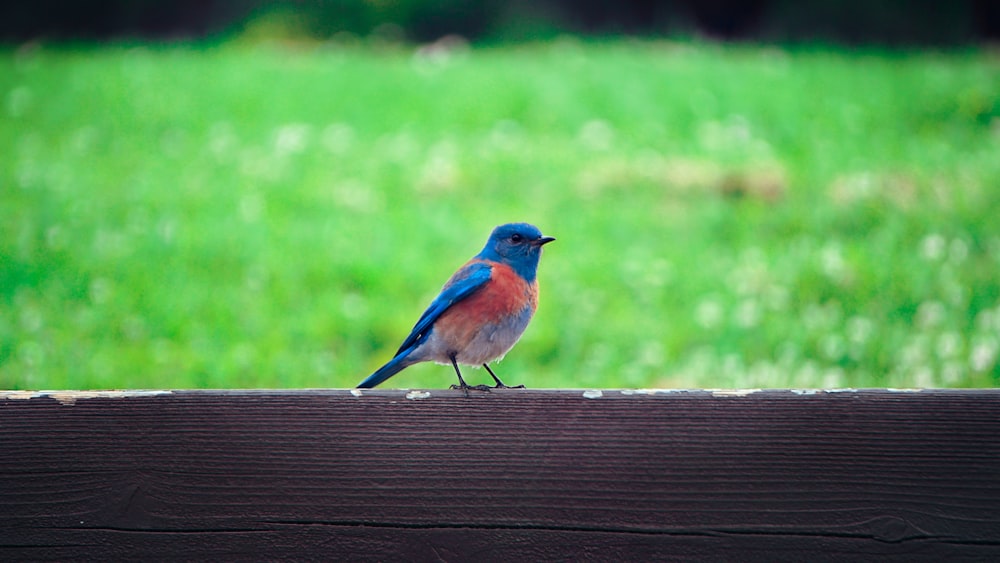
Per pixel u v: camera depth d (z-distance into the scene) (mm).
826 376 10508
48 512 3697
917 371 10414
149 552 3691
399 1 44875
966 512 3639
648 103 25953
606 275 13734
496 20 45281
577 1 45969
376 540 3729
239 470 3754
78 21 42531
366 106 25984
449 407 3805
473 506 3736
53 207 16625
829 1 42719
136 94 26594
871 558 3633
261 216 16516
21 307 12109
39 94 26438
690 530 3695
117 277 13367
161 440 3764
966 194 17172
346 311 12328
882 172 19125
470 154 21359
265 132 23453
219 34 44188
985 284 12883
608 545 3705
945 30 40938
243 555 3701
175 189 18312
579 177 19328
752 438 3740
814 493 3689
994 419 3684
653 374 10773
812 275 13383
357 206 17516
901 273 13312
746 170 19031
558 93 26906
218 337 11453
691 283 13453
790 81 28094
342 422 3803
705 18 45375
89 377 10172
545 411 3785
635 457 3754
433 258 14555
